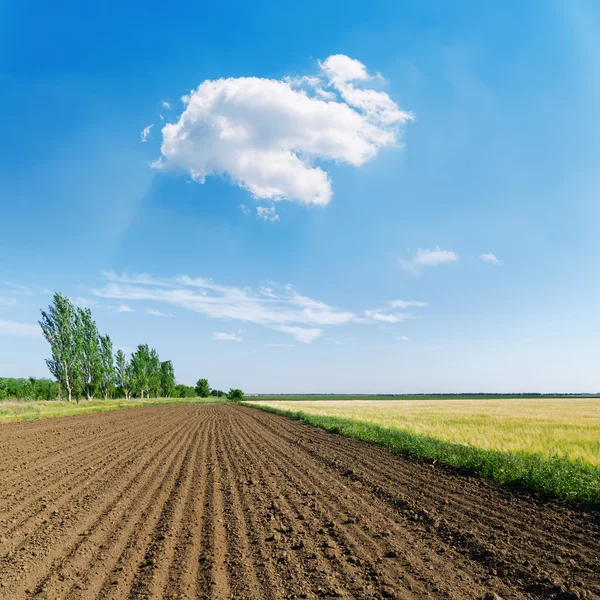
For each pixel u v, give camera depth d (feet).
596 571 19.81
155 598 17.74
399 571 20.35
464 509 30.04
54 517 28.48
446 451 51.03
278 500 33.22
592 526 25.73
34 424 98.68
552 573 19.75
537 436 66.28
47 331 190.60
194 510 30.30
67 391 190.49
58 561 21.42
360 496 34.40
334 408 194.08
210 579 19.47
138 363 305.53
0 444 64.44
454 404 239.71
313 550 22.98
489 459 43.24
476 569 20.54
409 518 28.50
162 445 66.18
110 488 36.63
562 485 32.68
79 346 198.49
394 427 82.64
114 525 26.89
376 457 53.31
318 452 58.59
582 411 144.97
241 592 18.30
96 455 54.80
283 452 59.16
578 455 47.21
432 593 18.16
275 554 22.44
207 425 106.63
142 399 296.71
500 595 18.03
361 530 26.14
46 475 42.04
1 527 26.53
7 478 40.65
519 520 27.35
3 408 137.08
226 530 26.16
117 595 18.01
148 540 24.38
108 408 174.91
